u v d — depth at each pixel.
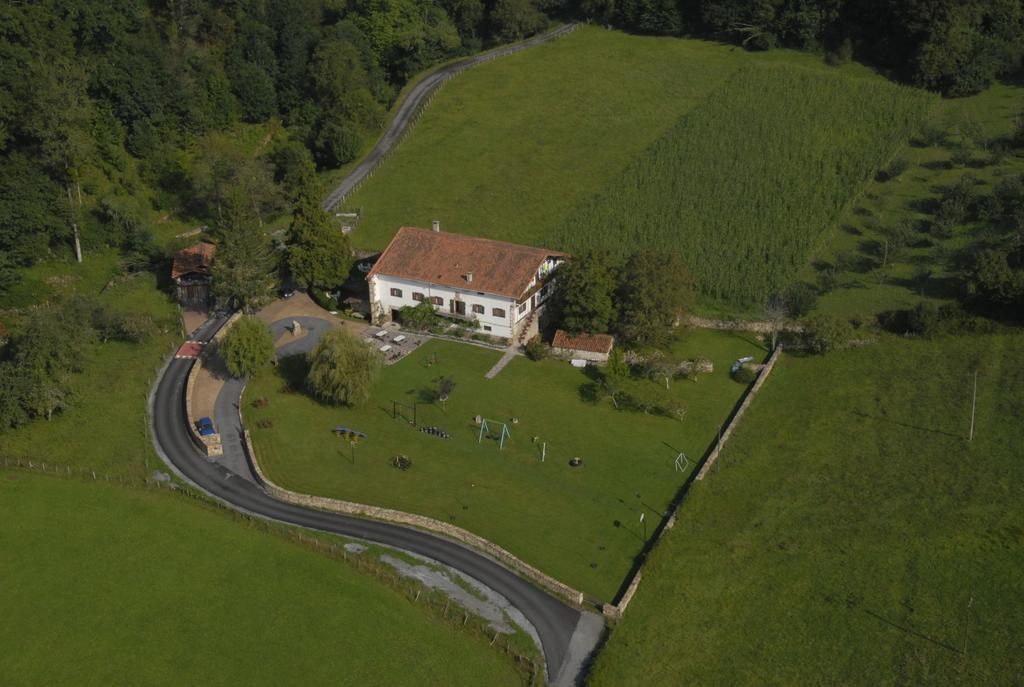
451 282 129.88
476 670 80.12
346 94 186.12
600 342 126.56
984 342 122.50
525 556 93.12
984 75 179.50
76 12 164.75
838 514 98.12
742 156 169.38
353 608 85.88
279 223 164.88
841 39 198.75
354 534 95.25
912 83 185.00
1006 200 144.62
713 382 122.69
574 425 113.94
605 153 175.88
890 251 140.25
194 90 180.00
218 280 130.50
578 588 89.31
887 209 152.25
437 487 102.44
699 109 184.62
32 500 98.06
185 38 190.00
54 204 143.25
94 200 156.50
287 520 96.88
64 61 148.38
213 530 94.50
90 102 158.25
